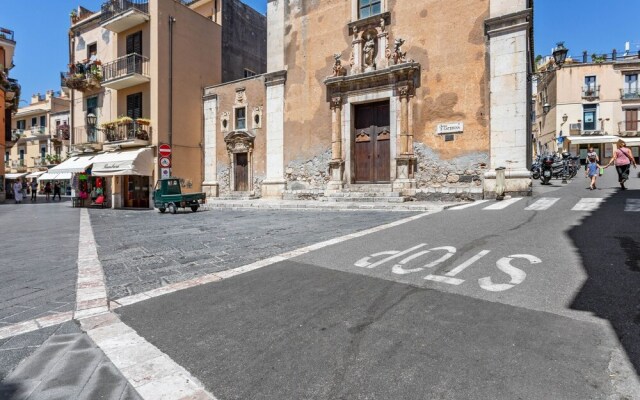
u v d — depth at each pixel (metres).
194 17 21.23
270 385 2.16
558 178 19.34
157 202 15.34
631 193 10.85
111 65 21.39
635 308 2.91
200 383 2.21
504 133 12.62
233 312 3.30
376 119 15.95
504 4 12.66
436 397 1.96
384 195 14.19
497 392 1.98
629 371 2.10
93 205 22.83
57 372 2.37
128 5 20.50
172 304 3.55
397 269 4.35
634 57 37.16
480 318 2.91
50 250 6.60
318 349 2.56
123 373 2.34
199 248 6.30
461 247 5.21
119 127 20.28
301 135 17.52
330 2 16.81
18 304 3.70
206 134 20.84
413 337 2.66
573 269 3.94
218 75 22.66
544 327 2.70
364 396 2.00
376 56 15.57
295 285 3.96
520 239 5.48
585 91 36.84
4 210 19.03
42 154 43.12
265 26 27.03
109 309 3.47
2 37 26.91
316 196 16.56
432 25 14.12
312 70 17.27
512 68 12.47
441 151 13.86
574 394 1.93
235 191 19.77
